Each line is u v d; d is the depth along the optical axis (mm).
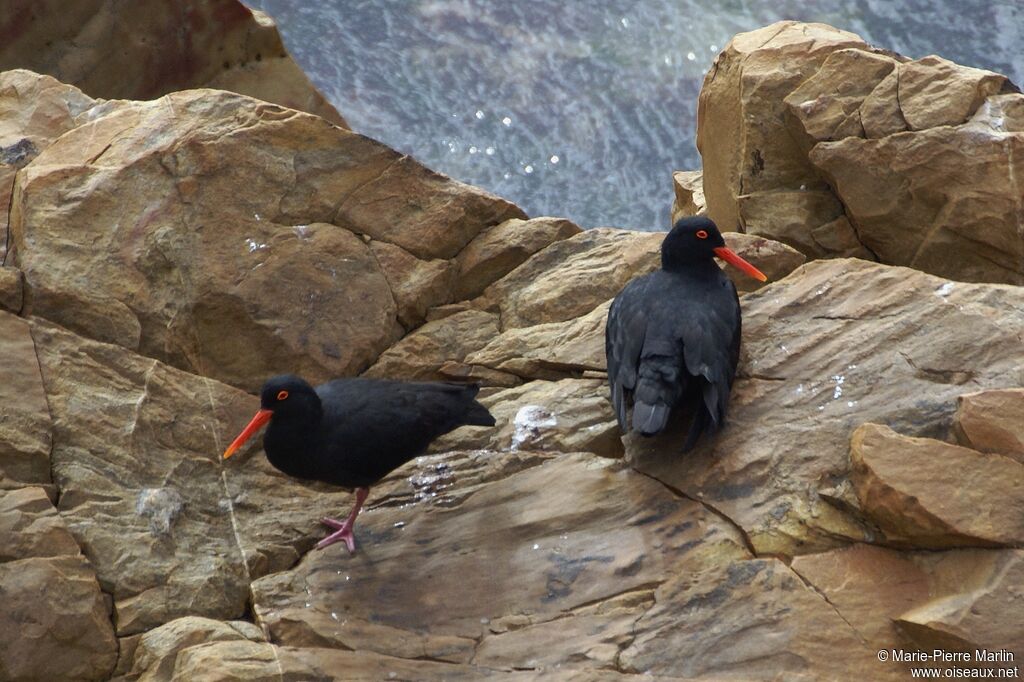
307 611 10555
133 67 19422
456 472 11750
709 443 11133
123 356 12070
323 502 11898
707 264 11695
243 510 11742
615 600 10312
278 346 12773
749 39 14438
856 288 11984
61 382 11656
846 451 10742
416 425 11031
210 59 19734
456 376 12938
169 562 11000
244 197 13039
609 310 11836
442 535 11125
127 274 12445
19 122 13828
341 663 10023
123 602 10648
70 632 10234
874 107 13211
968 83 12977
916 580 10023
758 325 11914
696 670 9750
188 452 11898
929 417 10742
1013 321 11273
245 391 12680
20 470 11078
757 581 10125
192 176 12891
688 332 10984
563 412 12023
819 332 11703
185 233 12742
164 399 12000
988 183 12695
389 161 13586
